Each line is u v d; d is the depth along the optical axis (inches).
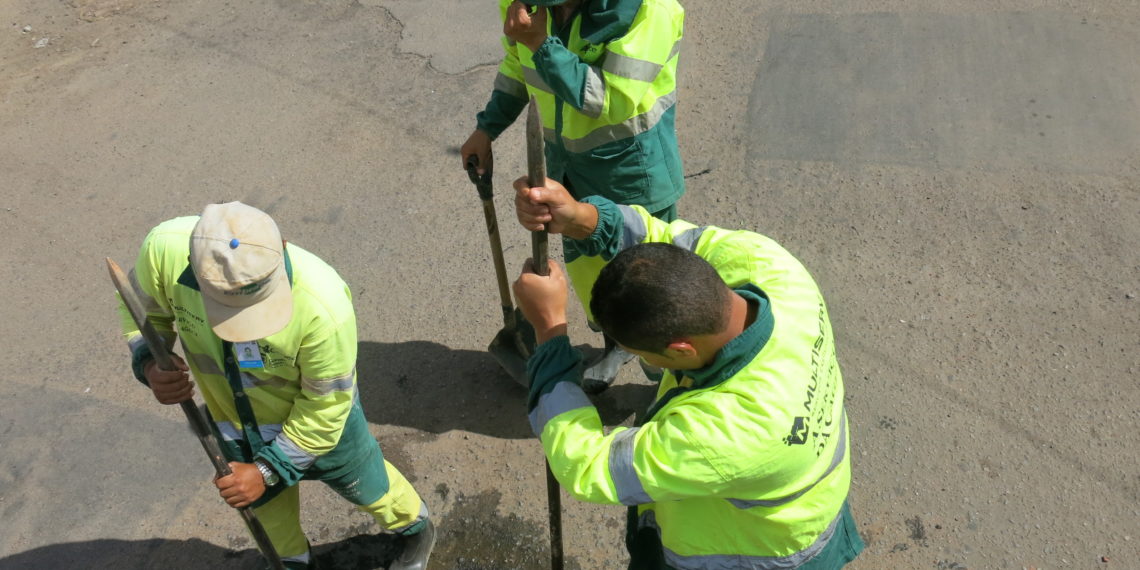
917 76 204.8
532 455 137.9
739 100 204.2
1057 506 124.0
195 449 142.3
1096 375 140.0
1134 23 214.1
